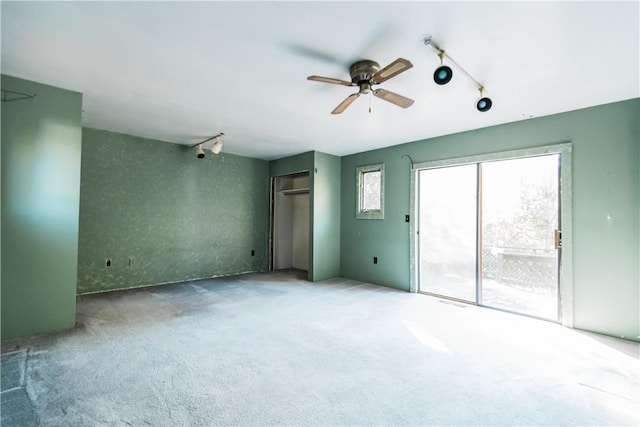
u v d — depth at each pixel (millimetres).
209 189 5719
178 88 2963
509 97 3049
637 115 2996
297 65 2494
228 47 2238
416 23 1932
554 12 1812
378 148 5281
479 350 2680
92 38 2143
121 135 4684
